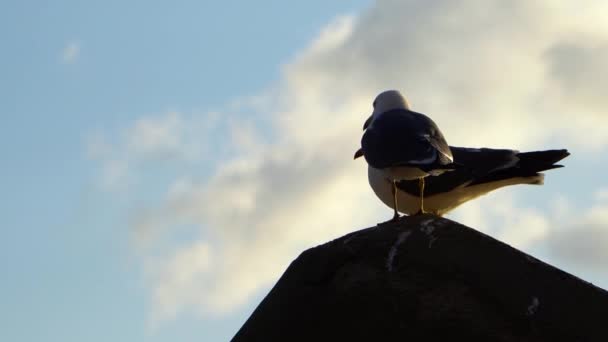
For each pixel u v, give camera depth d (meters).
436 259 7.34
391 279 7.31
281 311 7.60
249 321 7.74
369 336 7.15
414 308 7.11
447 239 7.48
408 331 7.04
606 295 7.11
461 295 7.10
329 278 7.58
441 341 6.93
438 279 7.22
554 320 6.91
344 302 7.34
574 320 6.93
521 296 7.05
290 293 7.64
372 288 7.30
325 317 7.38
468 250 7.37
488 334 6.85
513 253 7.36
